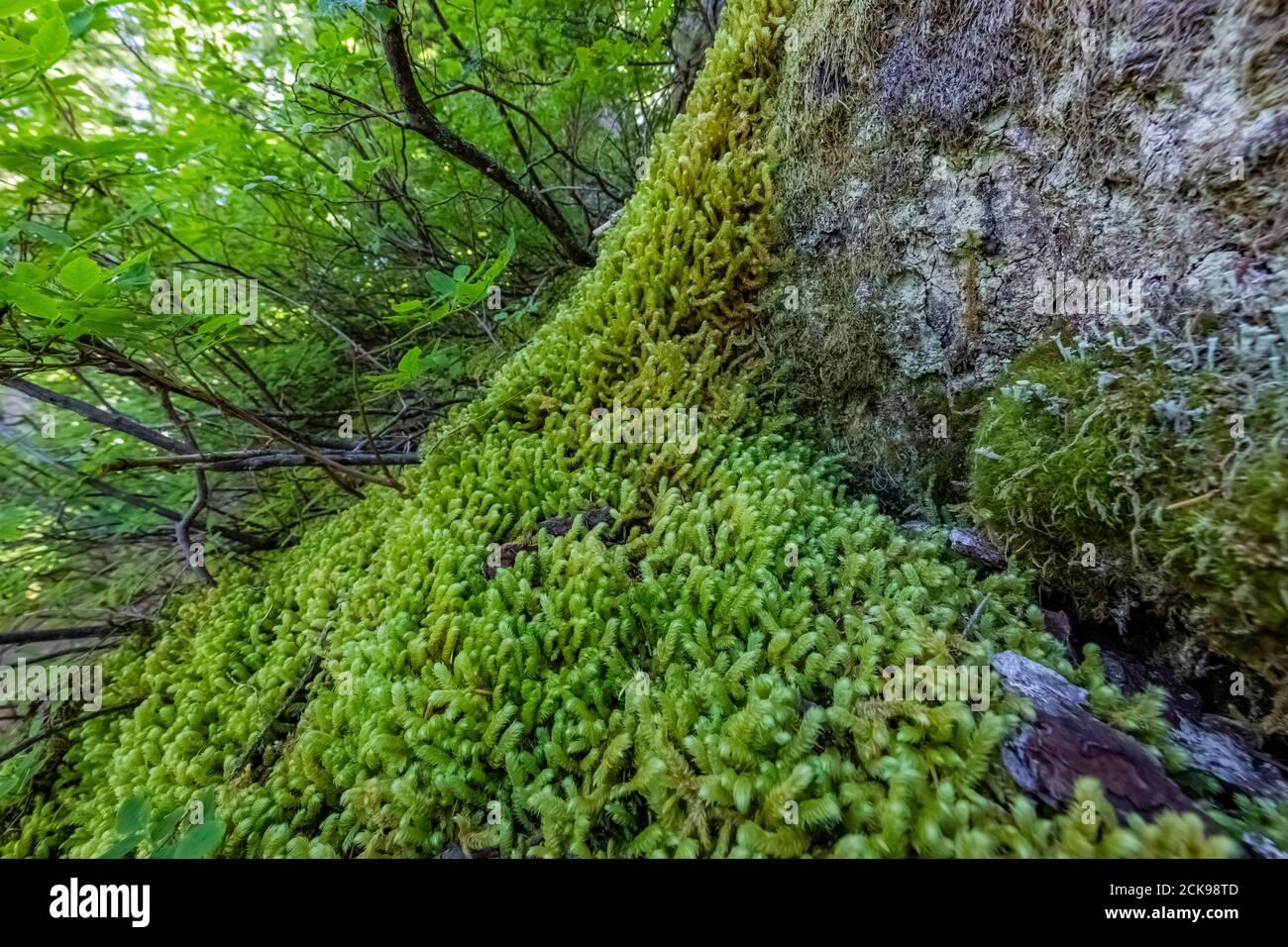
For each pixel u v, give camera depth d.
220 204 3.16
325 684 1.95
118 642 2.82
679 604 1.69
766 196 2.28
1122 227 1.48
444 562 1.96
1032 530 1.66
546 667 1.65
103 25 1.95
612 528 2.01
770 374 2.40
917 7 1.76
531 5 3.03
